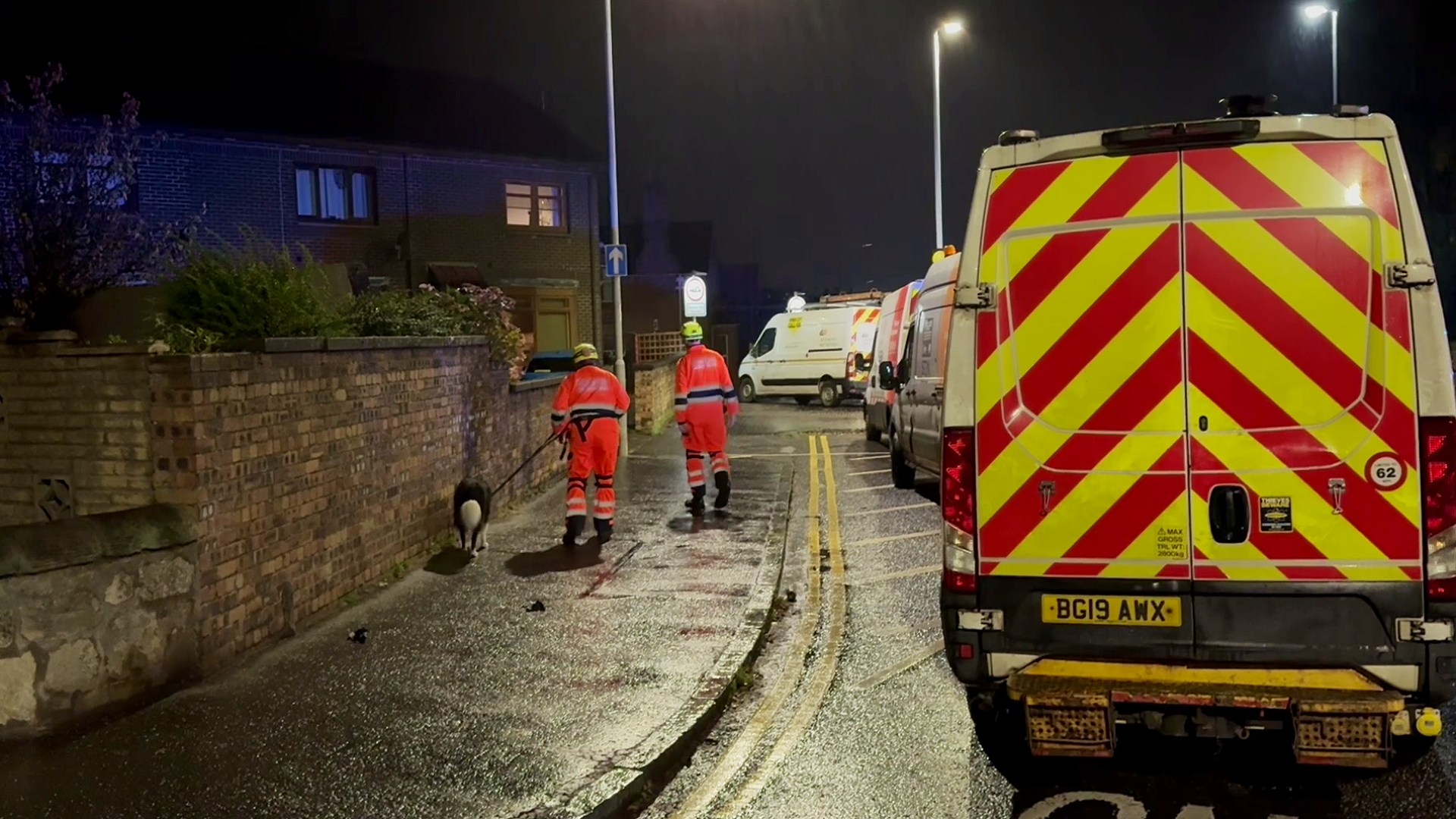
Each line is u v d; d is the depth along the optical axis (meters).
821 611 8.03
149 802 4.48
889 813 4.60
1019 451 4.52
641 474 14.44
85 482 5.95
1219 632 4.33
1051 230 4.49
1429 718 4.27
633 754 5.02
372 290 13.59
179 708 5.54
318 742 5.12
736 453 17.59
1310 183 4.27
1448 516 4.14
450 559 9.05
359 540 7.88
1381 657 4.20
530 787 4.66
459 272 25.66
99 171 9.38
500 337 12.79
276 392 6.65
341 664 6.29
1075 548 4.47
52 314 8.75
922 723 5.68
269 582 6.62
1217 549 4.32
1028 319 4.52
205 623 5.96
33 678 5.18
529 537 10.00
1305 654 4.26
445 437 9.63
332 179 24.50
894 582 8.86
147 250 9.55
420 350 9.04
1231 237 4.32
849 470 15.46
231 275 7.24
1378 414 4.20
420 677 6.07
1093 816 4.49
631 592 8.00
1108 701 4.30
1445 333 4.17
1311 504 4.25
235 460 6.21
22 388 5.99
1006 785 4.86
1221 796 4.66
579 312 28.14
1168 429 4.37
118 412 5.88
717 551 9.43
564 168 27.86
